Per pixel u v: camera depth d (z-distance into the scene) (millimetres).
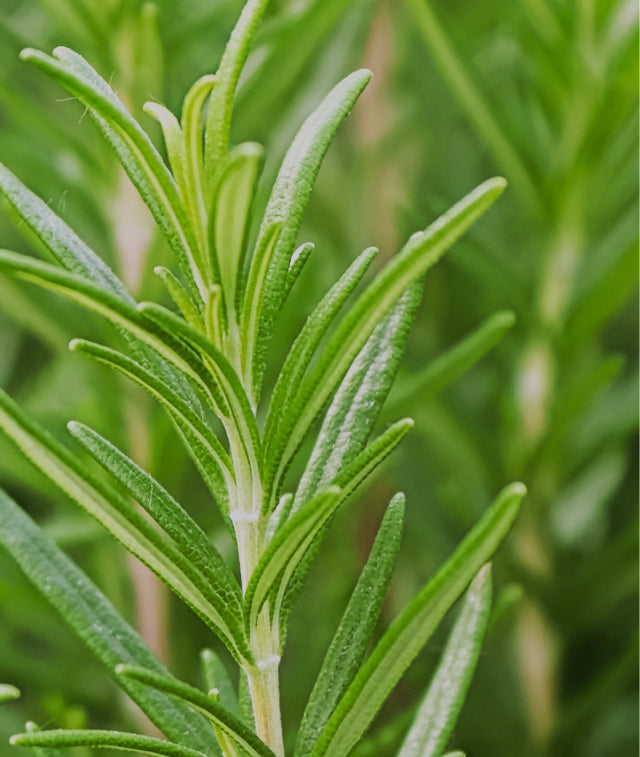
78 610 212
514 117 338
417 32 431
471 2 405
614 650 372
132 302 207
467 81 293
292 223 202
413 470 365
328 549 399
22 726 288
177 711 212
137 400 311
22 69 352
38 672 302
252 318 202
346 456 212
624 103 301
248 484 206
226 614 203
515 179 322
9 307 301
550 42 304
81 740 195
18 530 213
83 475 197
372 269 407
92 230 325
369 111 441
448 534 362
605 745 339
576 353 340
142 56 295
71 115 364
